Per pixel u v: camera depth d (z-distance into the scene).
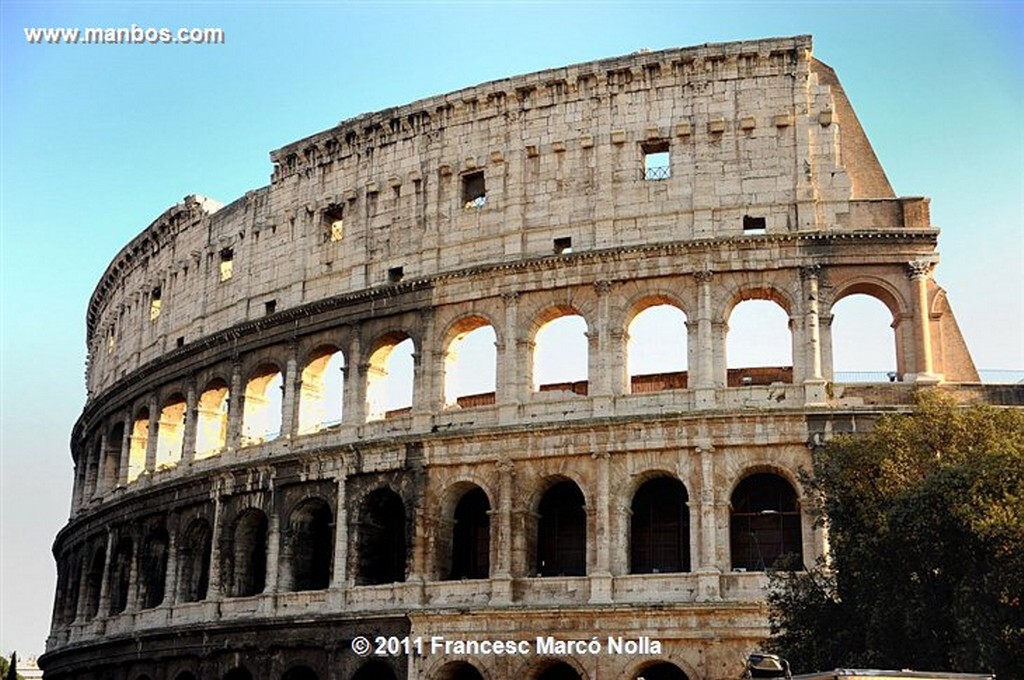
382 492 88.50
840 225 80.50
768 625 72.31
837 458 64.56
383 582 88.56
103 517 113.88
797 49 83.50
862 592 59.34
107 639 104.44
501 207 88.38
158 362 109.00
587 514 78.94
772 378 87.12
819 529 73.62
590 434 79.94
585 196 85.88
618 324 82.12
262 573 97.00
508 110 89.69
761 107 83.56
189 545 100.62
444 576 83.56
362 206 95.38
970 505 54.81
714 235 81.75
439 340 87.88
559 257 84.00
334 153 98.62
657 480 81.19
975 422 63.22
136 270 121.25
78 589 119.31
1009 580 53.34
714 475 76.81
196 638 94.56
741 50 84.19
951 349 81.19
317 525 93.94
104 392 120.38
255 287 101.81
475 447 83.19
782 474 76.25
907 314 78.19
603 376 81.38
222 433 109.75
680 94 85.31
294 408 95.06
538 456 81.12
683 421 77.56
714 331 80.12
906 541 57.12
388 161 95.00
